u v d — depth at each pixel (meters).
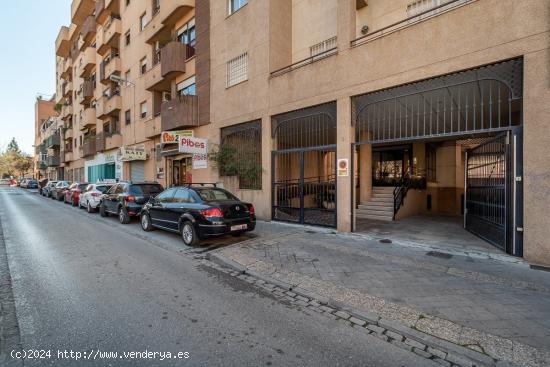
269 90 10.20
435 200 13.66
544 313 3.56
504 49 5.57
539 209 5.21
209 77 12.90
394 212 10.61
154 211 8.70
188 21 14.73
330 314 3.74
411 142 13.77
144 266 5.61
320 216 9.41
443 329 3.23
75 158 33.88
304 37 10.98
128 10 20.55
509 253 5.83
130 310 3.74
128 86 20.56
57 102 43.25
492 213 6.64
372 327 3.40
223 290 4.50
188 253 6.62
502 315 3.51
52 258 6.08
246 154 11.38
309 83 8.95
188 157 15.09
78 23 30.97
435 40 6.47
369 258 5.86
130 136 20.23
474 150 8.00
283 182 10.34
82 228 9.75
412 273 4.98
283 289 4.58
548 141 5.09
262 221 10.32
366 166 11.83
